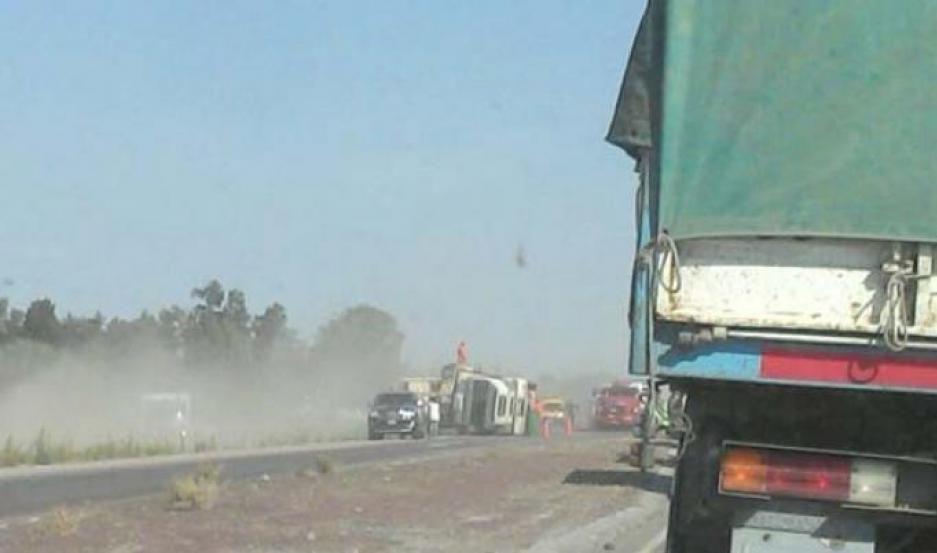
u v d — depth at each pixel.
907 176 9.76
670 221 10.06
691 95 10.16
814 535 10.48
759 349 9.87
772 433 10.66
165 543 19.47
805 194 9.88
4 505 25.00
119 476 34.06
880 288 9.74
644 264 10.12
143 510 24.17
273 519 23.39
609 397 93.75
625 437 75.50
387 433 67.38
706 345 9.93
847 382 9.73
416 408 68.19
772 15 10.08
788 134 9.97
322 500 27.52
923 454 10.37
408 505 27.28
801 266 9.88
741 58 10.10
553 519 25.52
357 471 36.88
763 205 9.92
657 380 10.26
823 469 10.34
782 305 9.84
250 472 36.19
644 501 30.75
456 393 82.06
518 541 21.39
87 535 20.09
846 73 9.93
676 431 10.64
